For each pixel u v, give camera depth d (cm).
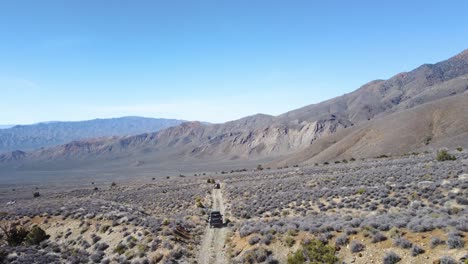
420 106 14112
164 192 7256
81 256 2533
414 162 5919
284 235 2147
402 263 1422
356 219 2048
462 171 3744
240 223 3144
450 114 11831
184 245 2589
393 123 13588
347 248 1717
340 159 12612
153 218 3356
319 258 1670
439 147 9400
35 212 4053
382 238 1655
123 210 3894
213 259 2312
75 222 3478
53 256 2564
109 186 11650
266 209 3675
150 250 2466
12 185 19725
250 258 2034
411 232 1641
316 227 2084
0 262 2348
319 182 4938
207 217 3941
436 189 3011
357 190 3619
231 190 6044
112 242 2798
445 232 1534
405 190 3195
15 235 3102
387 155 10262
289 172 8138
